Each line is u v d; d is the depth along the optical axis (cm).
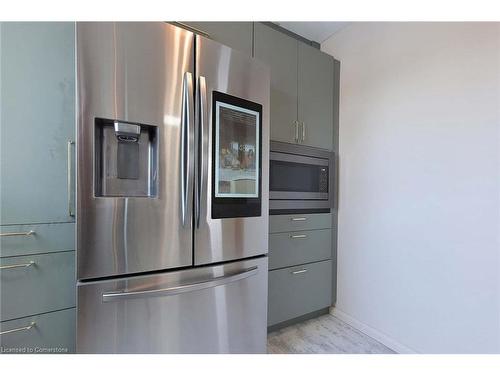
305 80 189
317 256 198
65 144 106
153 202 96
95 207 86
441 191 140
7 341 95
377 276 177
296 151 185
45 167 102
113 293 89
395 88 166
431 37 145
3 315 94
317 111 197
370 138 184
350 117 200
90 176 86
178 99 101
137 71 93
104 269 88
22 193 98
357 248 193
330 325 196
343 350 163
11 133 96
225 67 115
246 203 125
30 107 99
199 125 106
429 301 145
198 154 106
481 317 123
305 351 162
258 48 163
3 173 95
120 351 92
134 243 93
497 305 118
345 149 204
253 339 127
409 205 157
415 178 154
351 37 198
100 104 86
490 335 120
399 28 163
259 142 131
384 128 173
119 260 90
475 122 126
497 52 118
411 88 156
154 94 96
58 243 104
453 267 135
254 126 128
